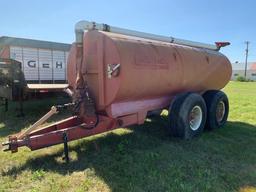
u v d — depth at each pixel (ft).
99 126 14.92
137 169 12.98
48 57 42.34
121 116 15.40
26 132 13.80
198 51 21.20
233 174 12.79
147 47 16.21
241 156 15.12
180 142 17.26
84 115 14.56
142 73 15.38
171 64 17.67
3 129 20.63
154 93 17.31
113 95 14.38
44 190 11.06
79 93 14.61
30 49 39.93
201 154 15.29
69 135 13.99
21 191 11.03
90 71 15.03
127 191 11.03
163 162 13.93
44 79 42.06
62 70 44.57
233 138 18.65
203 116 19.34
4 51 37.40
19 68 24.30
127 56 14.40
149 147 16.20
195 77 20.22
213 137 18.79
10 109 28.43
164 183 11.69
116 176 12.27
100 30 15.06
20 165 13.53
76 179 11.96
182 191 11.10
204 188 11.39
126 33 16.66
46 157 14.53
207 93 21.34
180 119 17.51
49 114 14.07
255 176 12.69
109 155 14.76
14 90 24.44
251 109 31.76
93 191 11.02
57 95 26.37
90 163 13.65
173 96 19.57
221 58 23.65
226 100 22.18
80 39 14.97
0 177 12.23
